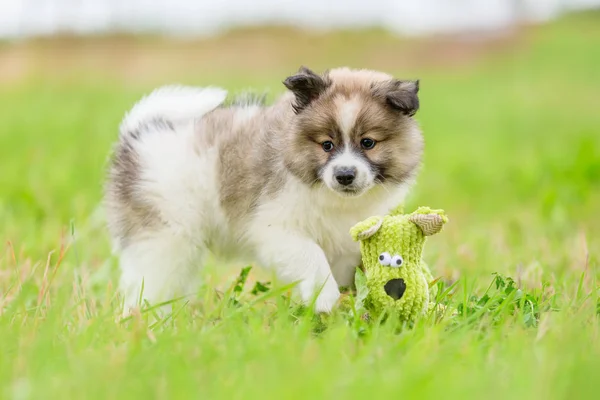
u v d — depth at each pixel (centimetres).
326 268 629
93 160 1514
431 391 409
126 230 694
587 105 2672
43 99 2812
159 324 567
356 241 595
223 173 668
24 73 3653
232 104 723
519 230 1045
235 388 420
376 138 621
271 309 625
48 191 1226
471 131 2188
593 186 1325
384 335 517
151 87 3116
